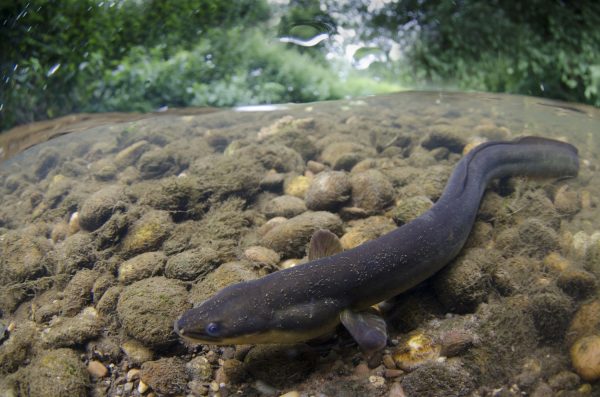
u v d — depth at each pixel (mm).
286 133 479
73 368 244
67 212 409
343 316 248
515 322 251
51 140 601
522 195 359
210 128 584
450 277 271
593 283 266
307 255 313
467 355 235
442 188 365
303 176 409
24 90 666
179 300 266
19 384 247
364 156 441
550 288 265
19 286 317
